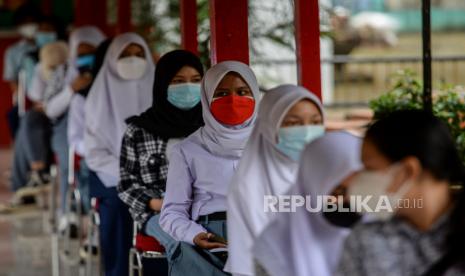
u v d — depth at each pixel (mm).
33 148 16047
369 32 28312
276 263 4836
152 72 9836
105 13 17141
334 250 4719
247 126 7203
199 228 6992
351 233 4438
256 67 14758
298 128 5629
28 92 16844
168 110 8164
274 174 5660
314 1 8172
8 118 17922
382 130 4441
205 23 13680
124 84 9703
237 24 8328
